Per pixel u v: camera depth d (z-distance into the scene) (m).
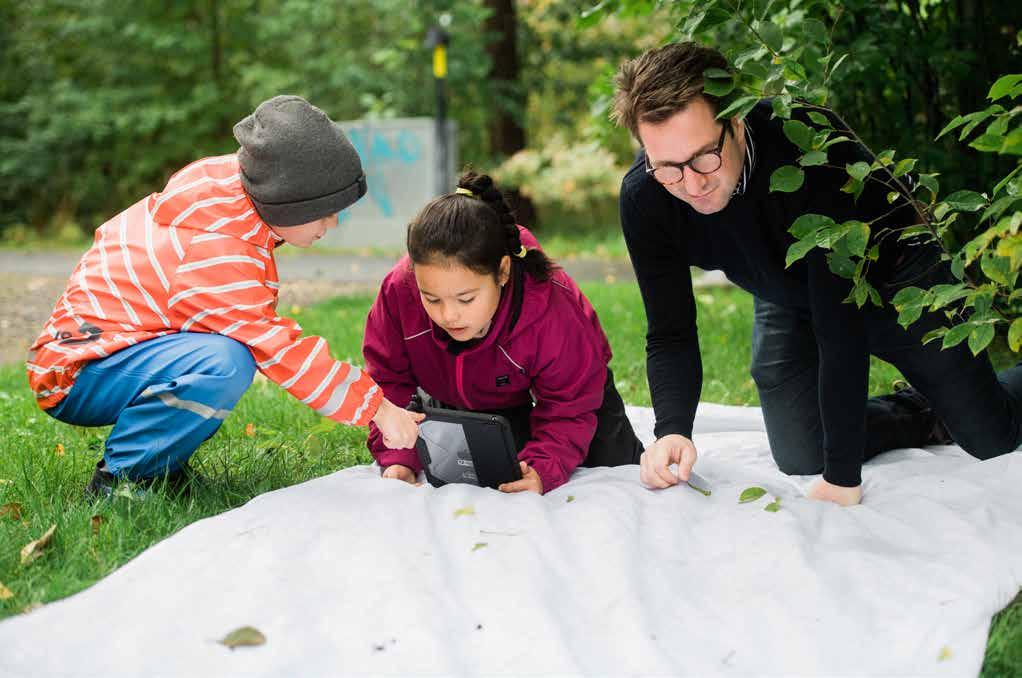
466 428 2.78
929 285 2.87
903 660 1.94
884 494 2.84
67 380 2.81
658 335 2.97
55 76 18.44
